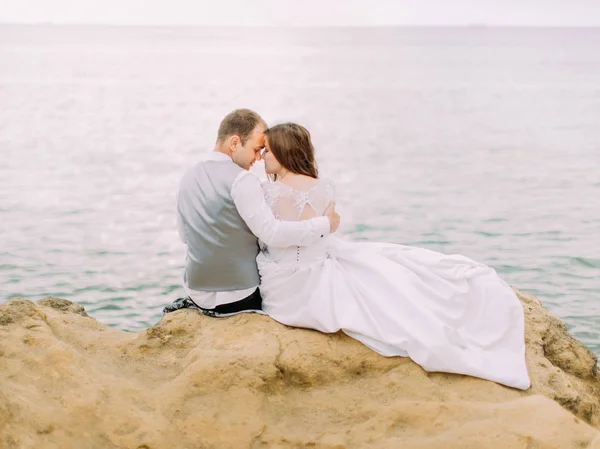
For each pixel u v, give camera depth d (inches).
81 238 573.9
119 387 127.8
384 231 619.2
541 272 508.1
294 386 135.9
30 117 1469.0
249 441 121.3
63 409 120.1
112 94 1987.0
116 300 442.9
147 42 6870.1
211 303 150.6
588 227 631.8
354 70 3179.1
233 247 145.5
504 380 133.2
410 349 135.3
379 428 122.6
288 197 143.4
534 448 114.7
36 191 749.9
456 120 1504.7
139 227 610.5
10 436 109.7
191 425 123.0
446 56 4473.4
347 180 850.8
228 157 148.1
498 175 892.6
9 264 506.6
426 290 141.9
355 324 139.6
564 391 135.9
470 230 623.2
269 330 144.3
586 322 417.7
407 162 993.5
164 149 1067.3
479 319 142.2
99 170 883.4
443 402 126.9
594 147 1127.6
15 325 140.0
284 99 1919.3
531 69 3235.7
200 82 2423.7
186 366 137.6
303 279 144.6
